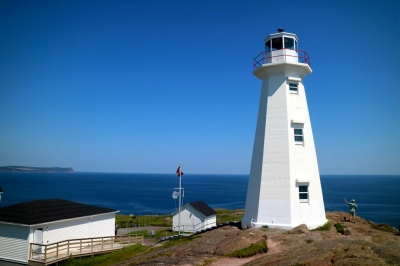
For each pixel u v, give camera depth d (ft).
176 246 68.74
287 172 75.31
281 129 78.07
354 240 47.70
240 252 54.65
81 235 93.25
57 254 77.20
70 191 551.59
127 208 348.59
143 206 367.66
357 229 72.13
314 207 75.56
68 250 79.66
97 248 87.71
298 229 67.87
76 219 91.25
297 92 81.20
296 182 74.90
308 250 46.55
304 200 75.61
